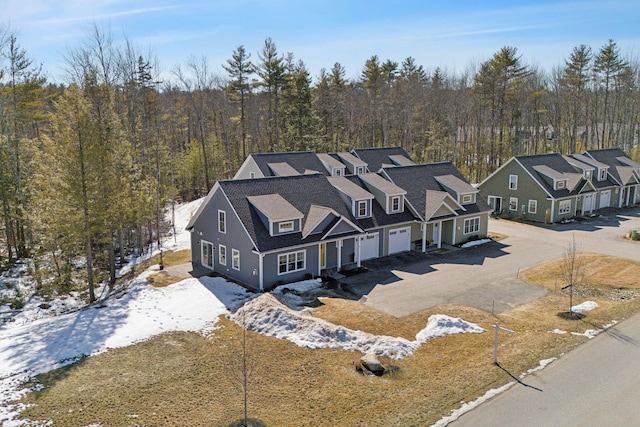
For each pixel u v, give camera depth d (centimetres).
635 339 1734
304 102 5888
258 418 1283
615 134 7188
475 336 1789
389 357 1622
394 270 2692
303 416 1290
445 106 7388
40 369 1591
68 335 1862
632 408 1303
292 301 2183
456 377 1477
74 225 2422
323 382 1473
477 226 3431
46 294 2727
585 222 4062
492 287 2394
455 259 2925
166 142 5803
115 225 2758
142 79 4200
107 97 3002
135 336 1841
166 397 1402
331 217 2633
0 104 3347
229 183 2556
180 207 4981
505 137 6438
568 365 1546
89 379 1516
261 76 5453
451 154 6619
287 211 2470
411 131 7100
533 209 4131
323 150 6156
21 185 3312
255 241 2334
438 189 3403
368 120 7212
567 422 1245
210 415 1306
